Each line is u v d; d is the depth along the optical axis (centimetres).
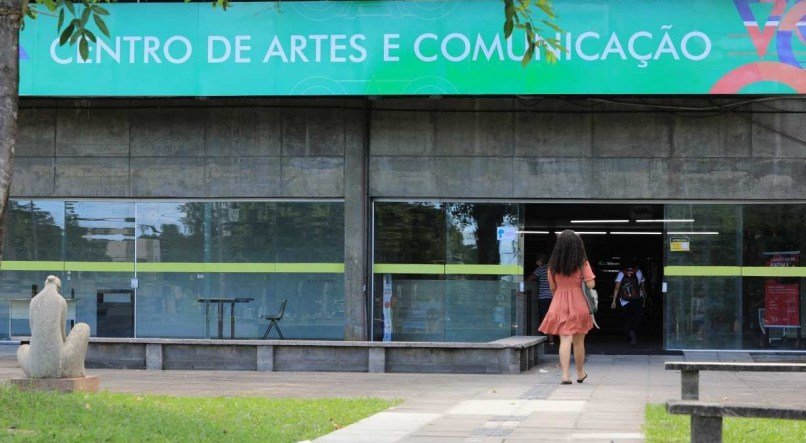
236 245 1816
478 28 1634
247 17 1680
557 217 2153
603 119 1745
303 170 1795
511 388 1198
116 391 1149
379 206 1798
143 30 1692
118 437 703
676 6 1612
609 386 1226
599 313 2419
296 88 1666
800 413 507
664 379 1346
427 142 1778
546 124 1758
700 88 1609
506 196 1761
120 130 1834
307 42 1666
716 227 1741
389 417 883
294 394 1124
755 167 1716
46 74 1698
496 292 1777
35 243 1852
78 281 1845
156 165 1827
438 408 962
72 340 1062
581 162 1748
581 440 730
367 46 1653
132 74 1692
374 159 1788
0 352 1756
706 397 1091
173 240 1831
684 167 1730
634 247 2383
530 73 1627
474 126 1770
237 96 1705
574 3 1622
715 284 1741
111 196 1833
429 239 1788
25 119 1845
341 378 1359
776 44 1596
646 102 1734
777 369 794
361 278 1777
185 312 1823
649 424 812
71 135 1839
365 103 1784
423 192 1777
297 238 1803
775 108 1712
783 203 1727
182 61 1686
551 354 1820
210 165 1816
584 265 1253
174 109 1823
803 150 1706
